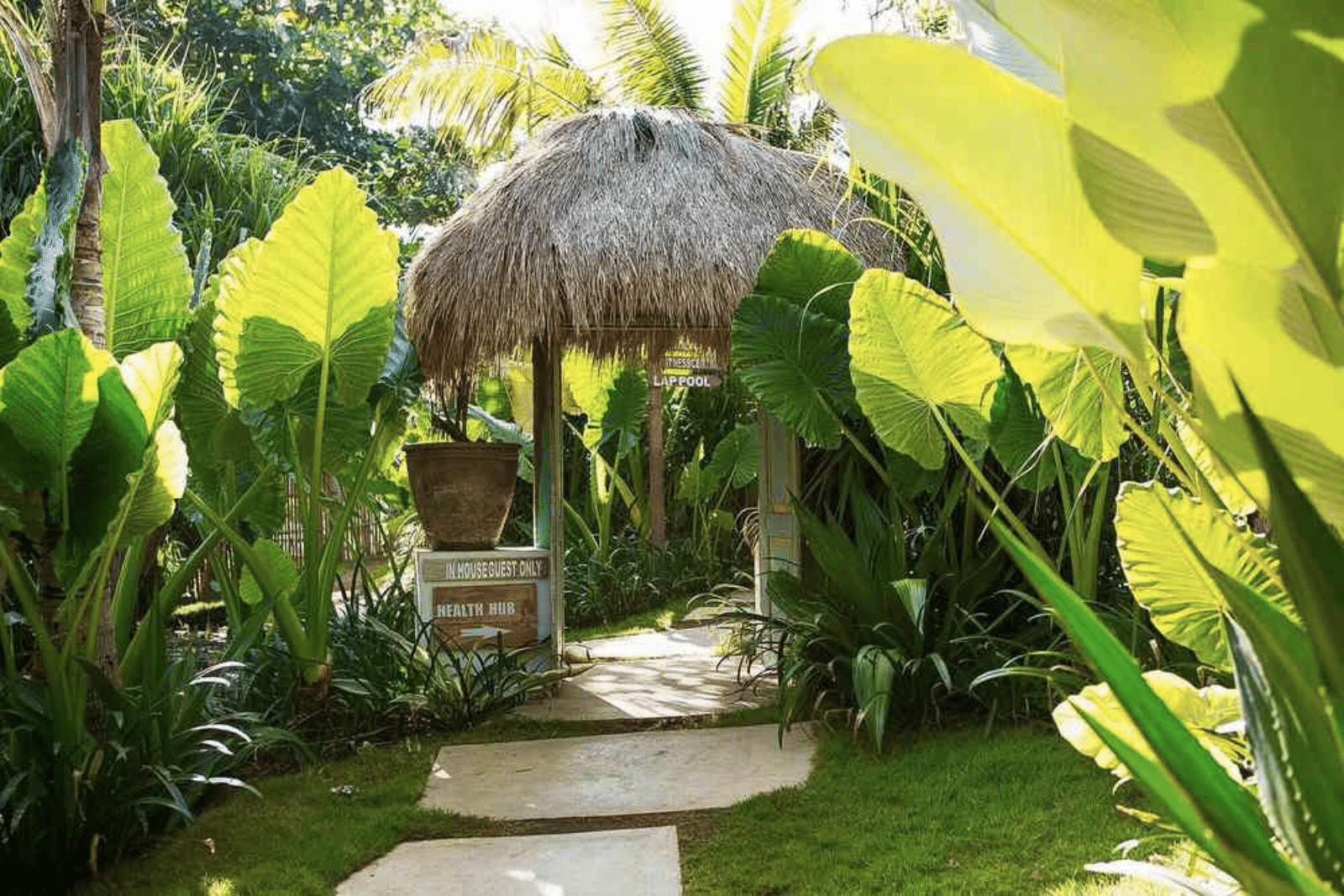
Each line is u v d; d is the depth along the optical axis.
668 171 5.64
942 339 3.99
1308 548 1.02
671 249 5.22
